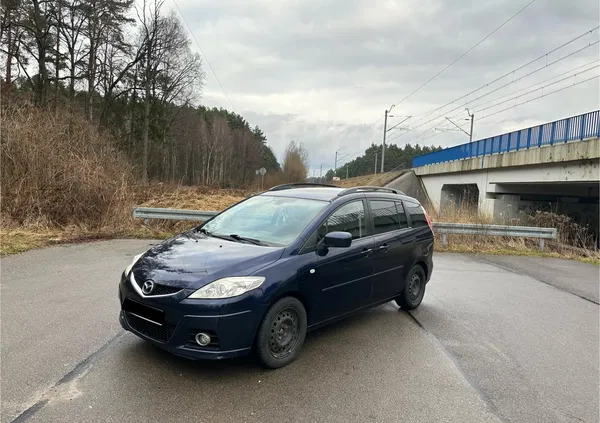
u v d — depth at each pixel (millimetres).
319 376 3969
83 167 11859
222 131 80812
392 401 3607
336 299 4730
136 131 40781
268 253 4172
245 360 4191
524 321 6098
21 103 13141
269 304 3900
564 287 8547
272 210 5137
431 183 40625
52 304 5500
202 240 4680
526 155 23188
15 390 3385
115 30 36594
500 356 4754
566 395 3918
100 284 6559
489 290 7871
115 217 11891
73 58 35438
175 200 18344
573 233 15047
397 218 6035
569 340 5410
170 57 41750
